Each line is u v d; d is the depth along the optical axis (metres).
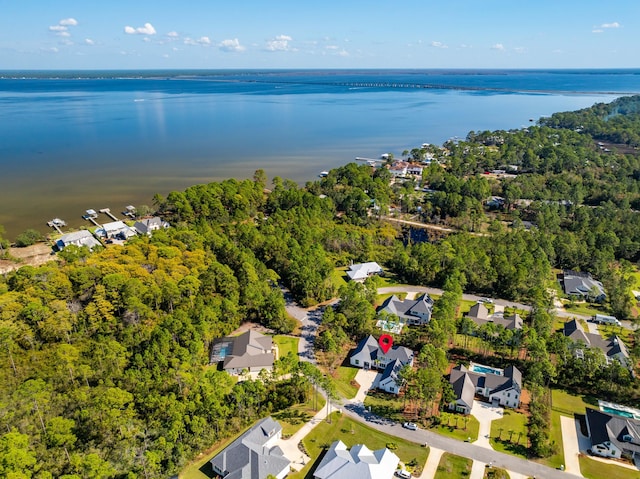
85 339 117.81
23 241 188.00
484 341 123.12
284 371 110.62
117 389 92.62
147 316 123.00
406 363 113.19
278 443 90.38
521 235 191.12
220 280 138.50
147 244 158.25
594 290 153.00
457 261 161.88
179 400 96.50
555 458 88.12
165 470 82.25
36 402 90.94
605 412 97.38
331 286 152.12
